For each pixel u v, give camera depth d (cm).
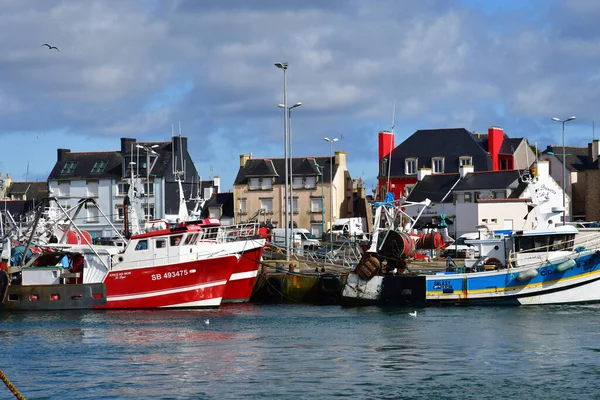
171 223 6838
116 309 5341
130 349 4044
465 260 5753
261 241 5847
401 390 3294
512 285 5206
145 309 5325
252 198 11131
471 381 3403
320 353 3909
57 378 3512
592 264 5153
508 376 3469
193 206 11038
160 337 4344
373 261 5412
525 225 5847
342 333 4394
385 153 12044
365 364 3691
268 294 5884
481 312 5003
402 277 5356
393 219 5638
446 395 3228
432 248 6638
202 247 5419
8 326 4728
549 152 10769
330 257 6544
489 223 9631
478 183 10281
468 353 3869
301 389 3319
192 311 5259
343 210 11362
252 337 4319
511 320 4681
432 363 3691
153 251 5344
